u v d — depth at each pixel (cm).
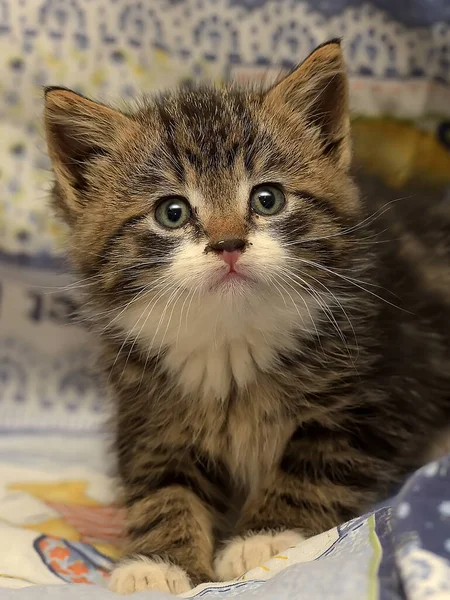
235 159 21
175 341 21
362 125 32
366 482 21
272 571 17
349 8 32
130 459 23
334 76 22
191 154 21
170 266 20
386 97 32
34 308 33
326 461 22
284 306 21
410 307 24
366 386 22
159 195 21
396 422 22
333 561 15
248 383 22
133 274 21
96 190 22
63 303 33
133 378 22
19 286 33
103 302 22
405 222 28
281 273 20
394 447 22
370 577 14
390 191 29
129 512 22
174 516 21
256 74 32
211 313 20
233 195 20
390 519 15
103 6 32
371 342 22
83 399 33
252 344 21
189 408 22
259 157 21
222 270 19
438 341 25
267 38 32
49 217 32
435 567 13
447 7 31
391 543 15
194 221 20
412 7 32
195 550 20
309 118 22
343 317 22
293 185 21
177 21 32
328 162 22
